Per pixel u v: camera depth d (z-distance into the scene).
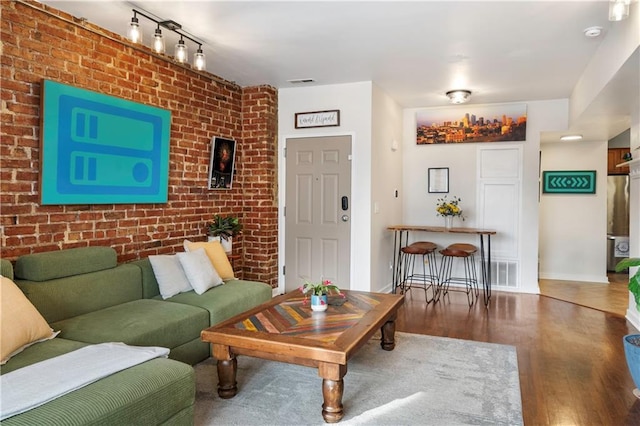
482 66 4.19
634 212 4.11
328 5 2.90
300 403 2.51
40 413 1.56
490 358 3.21
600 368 3.05
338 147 4.96
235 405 2.48
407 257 6.22
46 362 1.93
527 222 5.67
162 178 3.85
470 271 5.96
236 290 3.58
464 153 5.94
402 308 4.73
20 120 2.78
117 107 3.38
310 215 5.13
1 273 2.46
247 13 3.02
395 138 5.80
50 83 2.89
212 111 4.57
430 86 4.96
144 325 2.64
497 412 2.41
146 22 3.20
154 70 3.80
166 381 1.93
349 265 4.95
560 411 2.44
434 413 2.40
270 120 5.09
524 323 4.16
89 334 2.49
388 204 5.54
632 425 2.29
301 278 5.19
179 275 3.51
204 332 2.52
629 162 3.92
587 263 6.58
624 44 2.85
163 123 3.83
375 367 3.04
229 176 4.84
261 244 5.11
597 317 4.39
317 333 2.47
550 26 3.21
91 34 3.24
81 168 3.12
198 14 3.04
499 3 2.85
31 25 2.83
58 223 3.03
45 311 2.64
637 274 2.76
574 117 5.00
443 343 3.55
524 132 5.64
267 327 2.58
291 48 3.74
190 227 4.28
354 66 4.24
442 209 5.70
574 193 6.61
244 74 4.56
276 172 5.24
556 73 4.39
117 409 1.69
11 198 2.74
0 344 2.02
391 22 3.16
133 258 3.63
